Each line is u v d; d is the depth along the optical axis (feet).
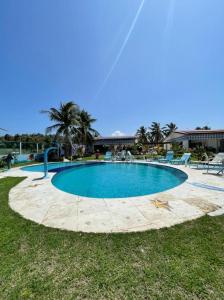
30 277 7.66
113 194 27.22
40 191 22.45
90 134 121.19
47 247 9.84
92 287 7.07
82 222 12.96
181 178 33.06
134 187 31.83
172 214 14.20
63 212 15.02
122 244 10.01
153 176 42.42
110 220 13.23
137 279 7.44
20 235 11.16
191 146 95.30
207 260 8.52
